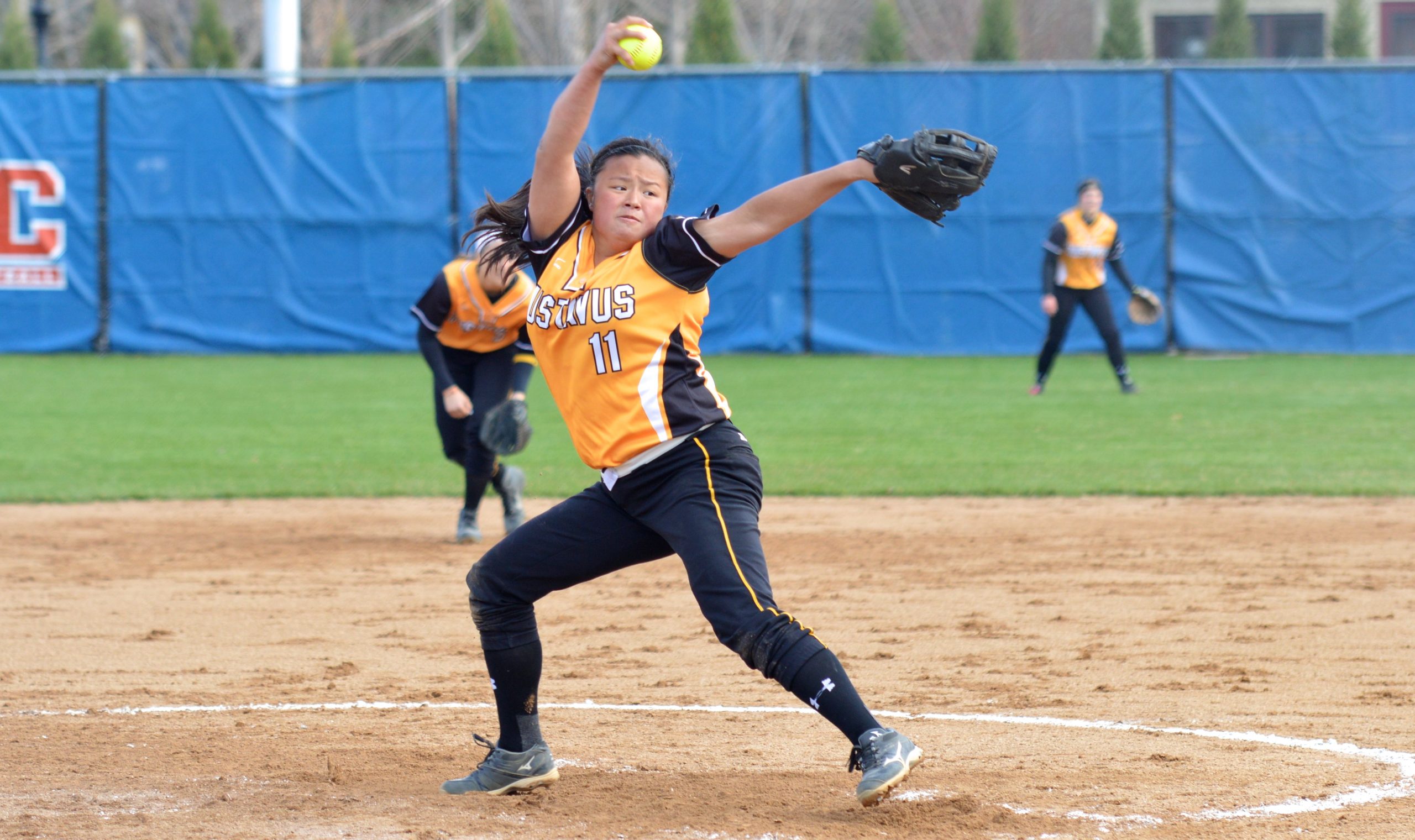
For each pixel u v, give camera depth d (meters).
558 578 14.80
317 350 83.69
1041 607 26.14
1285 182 79.88
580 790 15.38
